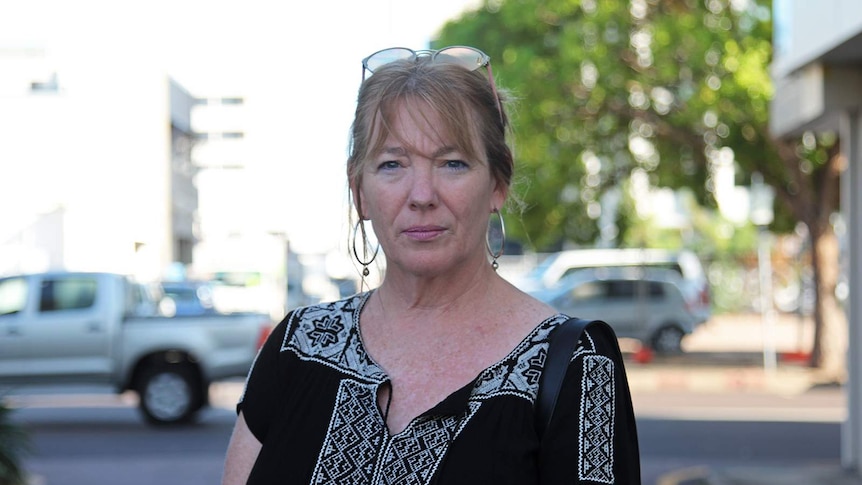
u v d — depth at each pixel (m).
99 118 39.06
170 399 14.12
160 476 10.64
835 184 20.17
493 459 2.02
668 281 24.91
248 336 14.21
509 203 2.35
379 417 2.13
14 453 8.47
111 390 14.41
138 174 42.03
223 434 13.59
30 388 14.02
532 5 20.72
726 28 19.92
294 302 21.61
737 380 19.91
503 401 2.05
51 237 37.91
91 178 38.69
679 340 24.91
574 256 27.08
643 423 14.74
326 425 2.17
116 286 14.23
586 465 2.01
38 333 13.99
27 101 38.56
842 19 8.58
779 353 25.05
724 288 44.16
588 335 2.10
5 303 14.11
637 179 22.50
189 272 37.00
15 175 38.09
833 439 13.26
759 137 20.28
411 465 2.05
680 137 21.02
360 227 2.37
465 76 2.21
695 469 10.88
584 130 21.30
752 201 19.92
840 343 20.53
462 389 2.09
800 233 23.33
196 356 14.03
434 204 2.15
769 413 15.91
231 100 66.00
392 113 2.18
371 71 2.29
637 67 20.48
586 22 20.22
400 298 2.25
